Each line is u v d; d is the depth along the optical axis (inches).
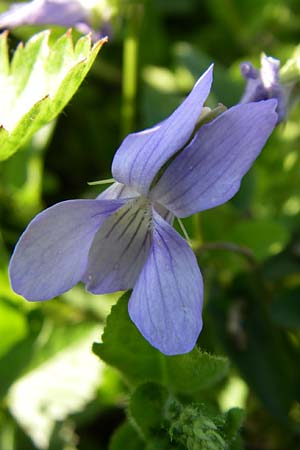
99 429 5.9
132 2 5.8
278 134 6.5
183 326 3.8
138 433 4.7
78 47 4.7
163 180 4.0
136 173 4.0
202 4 7.9
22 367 5.6
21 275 3.9
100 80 7.6
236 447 4.5
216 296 5.6
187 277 3.9
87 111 7.3
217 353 5.5
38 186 6.4
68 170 7.2
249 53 7.8
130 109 6.8
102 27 5.6
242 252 5.3
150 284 3.9
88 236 4.0
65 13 5.4
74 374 5.6
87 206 4.0
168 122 4.0
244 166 3.9
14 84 4.9
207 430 4.2
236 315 5.5
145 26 7.5
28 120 4.5
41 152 6.3
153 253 4.0
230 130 3.9
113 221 4.2
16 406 5.6
